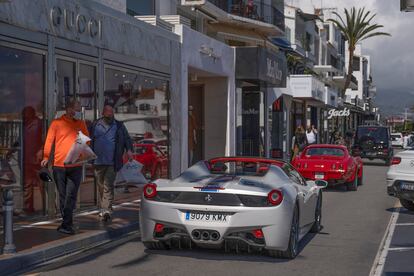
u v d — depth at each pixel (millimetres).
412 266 8352
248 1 28906
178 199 8180
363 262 8594
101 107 13094
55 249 8531
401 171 13617
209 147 23547
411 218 13234
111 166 10930
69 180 9609
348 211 14414
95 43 12805
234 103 23781
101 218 11188
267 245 8016
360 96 94438
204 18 25953
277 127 34250
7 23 9906
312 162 18844
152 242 8586
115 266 7988
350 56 56062
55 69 11367
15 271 7637
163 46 16812
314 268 8102
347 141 43906
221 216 7965
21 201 10586
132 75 14875
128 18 14477
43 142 11102
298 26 44500
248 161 9555
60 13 11461
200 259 8414
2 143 10086
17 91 10406
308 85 36156
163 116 17016
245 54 23688
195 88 23984
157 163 16547
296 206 8773
